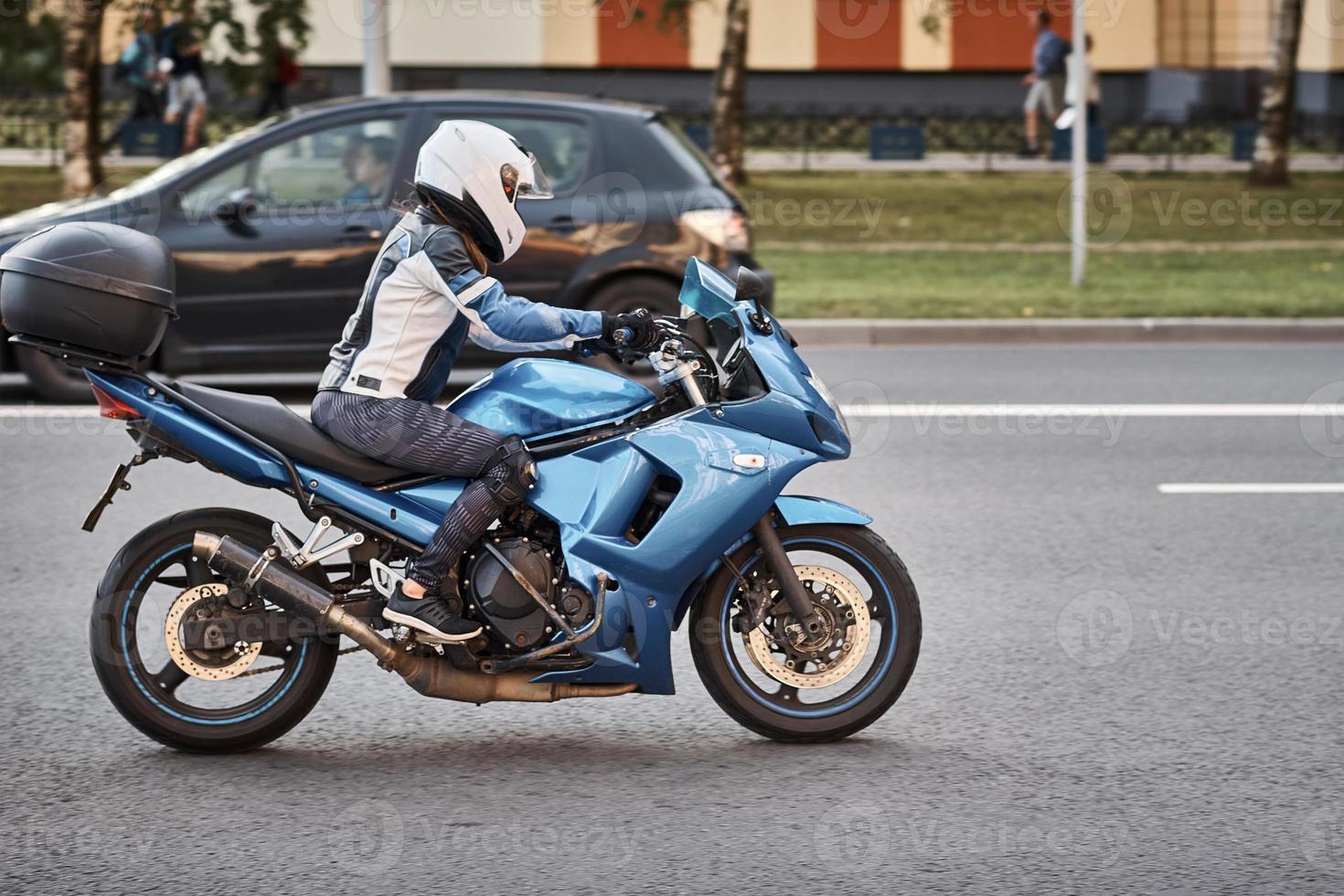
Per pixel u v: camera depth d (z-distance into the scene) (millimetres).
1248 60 33062
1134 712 5637
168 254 5070
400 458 4996
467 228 5043
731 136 24750
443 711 5664
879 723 5547
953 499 8797
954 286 16453
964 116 29688
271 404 5086
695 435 5129
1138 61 34906
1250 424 10844
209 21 19516
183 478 9188
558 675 5094
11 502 8609
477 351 11398
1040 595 7051
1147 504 8719
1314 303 15328
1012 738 5395
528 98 11461
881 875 4332
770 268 17641
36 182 23297
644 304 11336
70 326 4895
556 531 5129
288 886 4246
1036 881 4297
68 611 6750
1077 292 16094
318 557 5043
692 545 5090
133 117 25469
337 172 11227
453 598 5004
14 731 5414
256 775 5039
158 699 5141
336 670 6070
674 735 5445
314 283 11109
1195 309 14984
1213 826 4668
